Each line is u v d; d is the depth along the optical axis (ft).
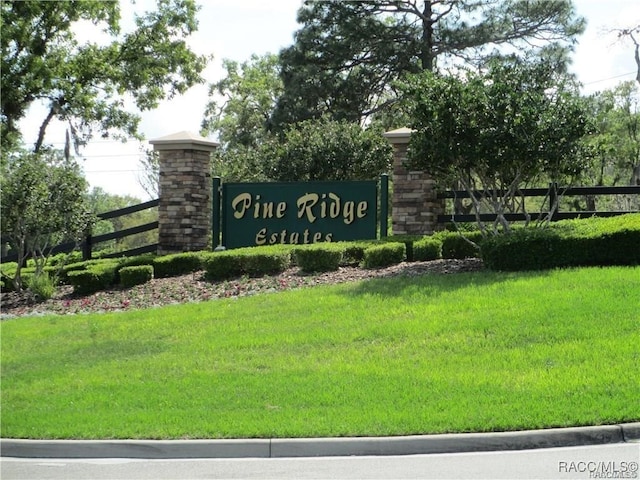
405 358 34.71
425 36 114.21
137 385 33.99
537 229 50.39
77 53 102.53
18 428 28.94
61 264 63.87
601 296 39.75
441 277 48.06
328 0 115.14
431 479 22.54
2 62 90.58
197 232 70.23
